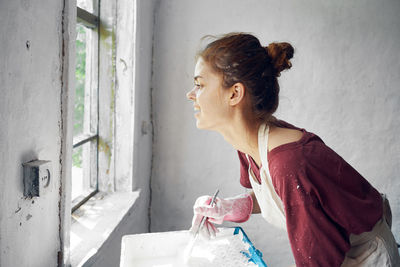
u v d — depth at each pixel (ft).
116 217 4.96
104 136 5.84
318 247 2.57
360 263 3.00
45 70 2.92
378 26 7.00
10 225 2.53
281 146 2.74
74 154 6.46
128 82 5.71
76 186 6.12
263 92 2.85
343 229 2.70
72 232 4.41
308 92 7.16
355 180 2.75
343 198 2.61
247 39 2.83
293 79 7.12
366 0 6.91
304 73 7.11
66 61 3.22
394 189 7.49
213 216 3.69
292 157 2.62
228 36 2.88
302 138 2.79
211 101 2.89
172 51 6.95
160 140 7.21
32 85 2.74
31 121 2.75
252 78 2.77
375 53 7.08
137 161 6.15
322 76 7.11
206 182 7.32
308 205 2.53
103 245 4.15
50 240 3.16
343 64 7.09
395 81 7.17
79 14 4.78
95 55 5.67
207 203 3.78
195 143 7.20
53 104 3.09
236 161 7.24
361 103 7.22
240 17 6.89
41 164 2.73
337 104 7.21
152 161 7.28
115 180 5.96
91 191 5.79
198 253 3.89
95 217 4.94
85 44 5.83
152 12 6.74
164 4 6.84
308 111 7.22
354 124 7.28
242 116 2.91
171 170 7.29
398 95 7.22
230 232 4.20
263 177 3.03
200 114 2.98
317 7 6.90
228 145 7.20
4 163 2.43
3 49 2.36
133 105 5.75
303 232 2.58
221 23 6.90
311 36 6.99
